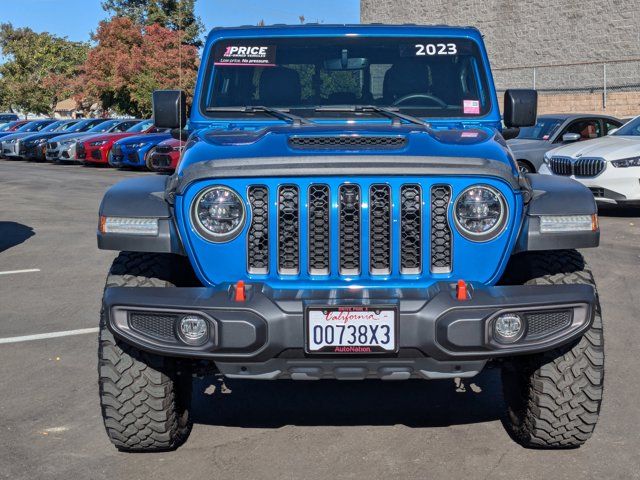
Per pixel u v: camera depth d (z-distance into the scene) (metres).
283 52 5.08
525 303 3.63
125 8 46.12
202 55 5.13
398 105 5.00
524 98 5.03
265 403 4.95
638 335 6.16
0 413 4.75
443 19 29.58
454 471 3.95
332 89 5.03
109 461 4.10
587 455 4.11
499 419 4.64
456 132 4.48
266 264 3.80
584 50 25.77
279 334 3.59
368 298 3.63
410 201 3.76
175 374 4.07
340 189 3.74
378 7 31.67
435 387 5.19
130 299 3.69
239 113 4.95
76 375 5.44
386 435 4.42
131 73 35.16
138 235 3.90
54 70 55.31
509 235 3.80
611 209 13.09
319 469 4.00
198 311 3.62
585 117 14.95
